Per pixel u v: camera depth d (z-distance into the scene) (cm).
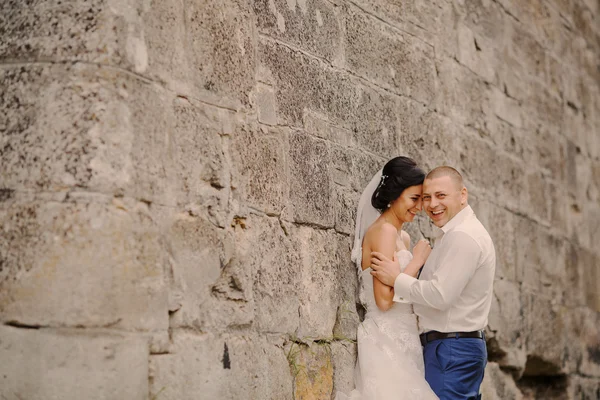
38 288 300
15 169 309
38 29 318
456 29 617
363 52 497
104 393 300
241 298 372
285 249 406
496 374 619
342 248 451
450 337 421
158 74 338
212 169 363
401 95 532
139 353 312
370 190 460
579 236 798
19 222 305
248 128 390
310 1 453
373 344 434
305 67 440
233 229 373
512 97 696
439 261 420
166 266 332
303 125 432
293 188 416
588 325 785
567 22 835
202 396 342
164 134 338
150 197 326
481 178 627
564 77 810
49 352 297
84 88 311
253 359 374
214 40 373
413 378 420
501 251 643
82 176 306
